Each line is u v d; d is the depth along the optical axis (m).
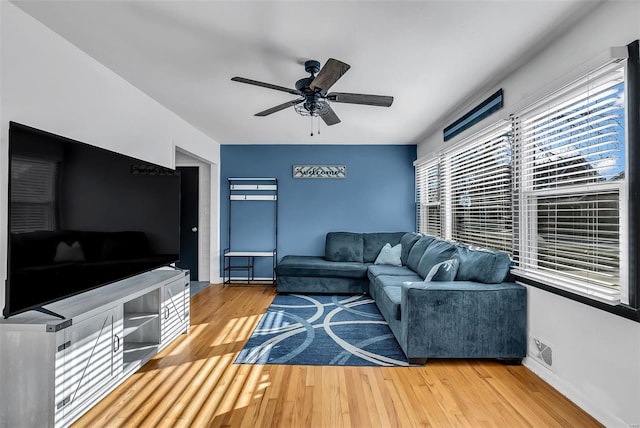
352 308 3.89
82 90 2.32
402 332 2.59
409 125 4.22
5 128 1.78
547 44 2.20
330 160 5.39
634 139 1.61
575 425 1.73
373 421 1.77
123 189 2.40
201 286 5.07
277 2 1.77
